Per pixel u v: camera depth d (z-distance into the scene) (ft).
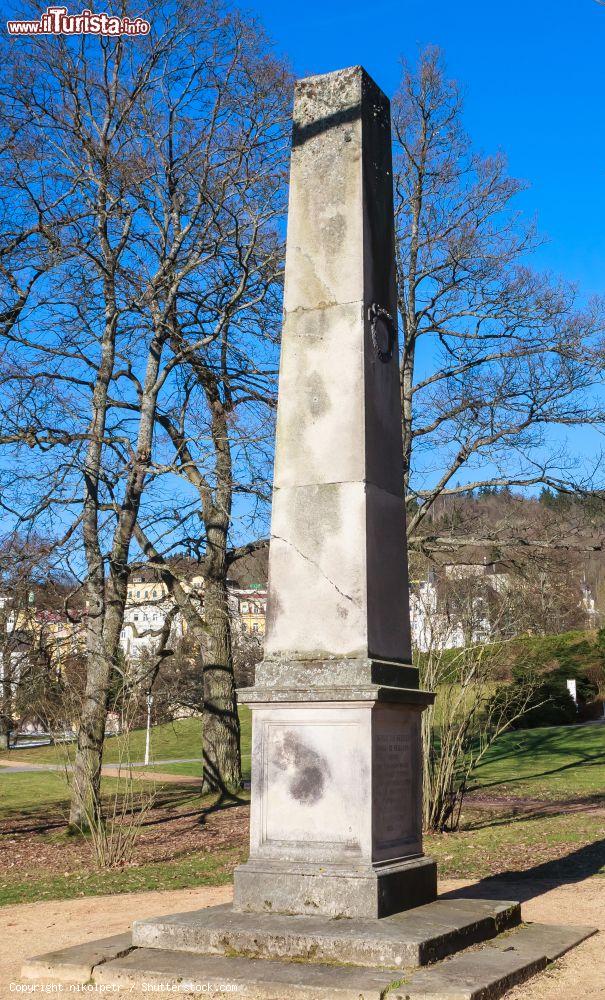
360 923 23.48
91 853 53.98
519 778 83.56
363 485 27.25
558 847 47.16
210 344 73.72
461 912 25.59
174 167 68.33
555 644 135.85
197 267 71.20
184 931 24.00
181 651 89.20
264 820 25.75
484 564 72.43
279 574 27.63
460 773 80.84
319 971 21.52
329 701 25.38
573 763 92.63
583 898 33.58
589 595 141.49
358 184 29.14
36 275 64.59
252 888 25.14
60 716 56.29
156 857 51.70
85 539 62.90
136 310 68.95
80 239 65.10
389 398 29.37
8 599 58.80
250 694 26.30
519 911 27.63
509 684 71.05
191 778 102.63
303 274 29.30
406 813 26.58
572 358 70.54
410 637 28.78
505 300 73.87
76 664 65.51
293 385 28.76
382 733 25.71
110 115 64.85
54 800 88.84
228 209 68.69
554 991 21.17
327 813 25.12
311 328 28.86
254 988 20.97
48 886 44.27
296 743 25.77
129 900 38.19
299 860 25.12
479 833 52.80
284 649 27.07
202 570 78.64
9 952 27.84
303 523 27.66
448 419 73.97
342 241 28.99
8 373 61.98
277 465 28.40
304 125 30.30
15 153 61.87
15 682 58.70
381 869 24.62
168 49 65.31
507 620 60.39
